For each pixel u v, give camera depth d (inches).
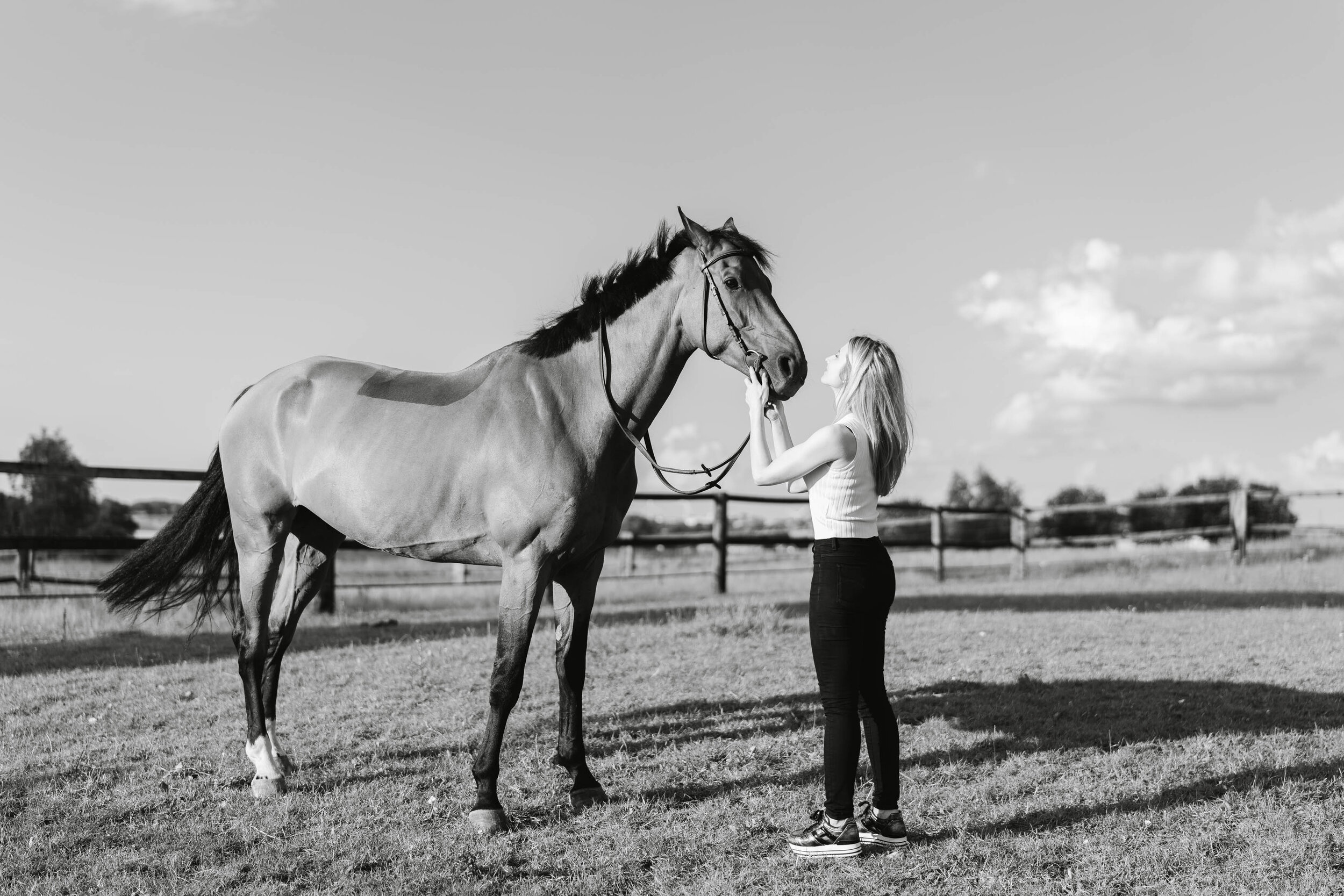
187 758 189.2
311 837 149.2
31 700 233.6
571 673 168.4
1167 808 154.5
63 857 141.9
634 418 163.8
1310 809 150.5
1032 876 131.4
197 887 131.8
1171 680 247.9
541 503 154.7
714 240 156.3
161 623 371.2
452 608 484.4
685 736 202.8
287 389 183.0
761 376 149.0
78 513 912.3
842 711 135.2
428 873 135.0
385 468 165.2
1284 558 661.9
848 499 135.3
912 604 456.4
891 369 138.7
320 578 197.8
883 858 137.9
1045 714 215.2
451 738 201.9
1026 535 673.0
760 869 135.5
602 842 146.3
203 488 196.7
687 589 604.4
